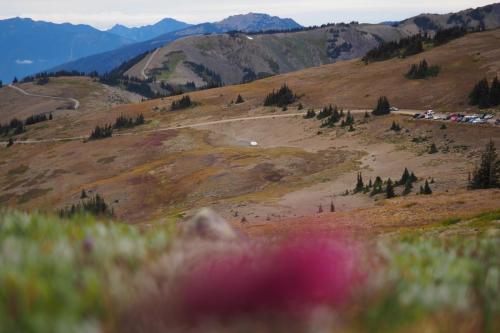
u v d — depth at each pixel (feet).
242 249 14.71
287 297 9.96
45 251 12.89
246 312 9.69
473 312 11.91
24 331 7.96
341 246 14.48
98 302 9.39
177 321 9.46
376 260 15.16
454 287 12.80
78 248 13.26
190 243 15.52
